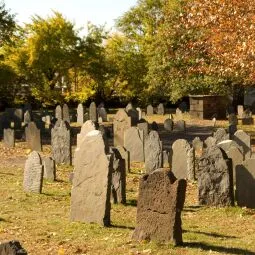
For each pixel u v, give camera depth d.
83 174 11.38
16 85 49.69
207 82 40.22
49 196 14.13
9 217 11.96
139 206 10.02
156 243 9.76
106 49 53.62
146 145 17.53
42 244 9.97
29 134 23.16
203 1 25.14
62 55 48.44
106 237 10.28
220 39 24.75
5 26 45.56
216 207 12.92
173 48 39.28
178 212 9.74
